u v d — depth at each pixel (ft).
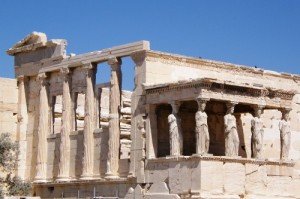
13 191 159.94
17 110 180.34
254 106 141.69
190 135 151.02
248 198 134.72
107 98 185.78
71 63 162.81
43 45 171.42
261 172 138.62
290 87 173.17
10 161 159.33
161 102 140.05
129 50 147.43
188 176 131.54
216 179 131.03
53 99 171.22
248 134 160.56
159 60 146.00
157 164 138.82
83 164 155.43
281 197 141.18
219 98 134.41
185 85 134.92
